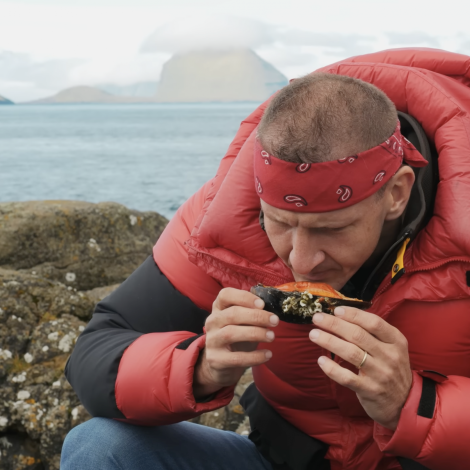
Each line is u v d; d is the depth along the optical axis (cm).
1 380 325
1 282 361
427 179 176
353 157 147
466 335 172
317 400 196
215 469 201
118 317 210
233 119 12875
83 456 189
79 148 4781
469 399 160
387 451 168
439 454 160
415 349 178
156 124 10519
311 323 158
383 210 161
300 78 167
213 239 191
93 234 496
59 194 2197
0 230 461
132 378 181
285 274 184
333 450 200
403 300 173
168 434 199
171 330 208
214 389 178
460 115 183
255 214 186
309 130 148
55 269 474
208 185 219
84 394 192
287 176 149
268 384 203
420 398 159
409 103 196
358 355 150
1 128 9700
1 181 2572
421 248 172
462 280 167
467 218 162
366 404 159
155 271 212
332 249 157
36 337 344
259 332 159
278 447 205
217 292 203
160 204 1962
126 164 3284
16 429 320
